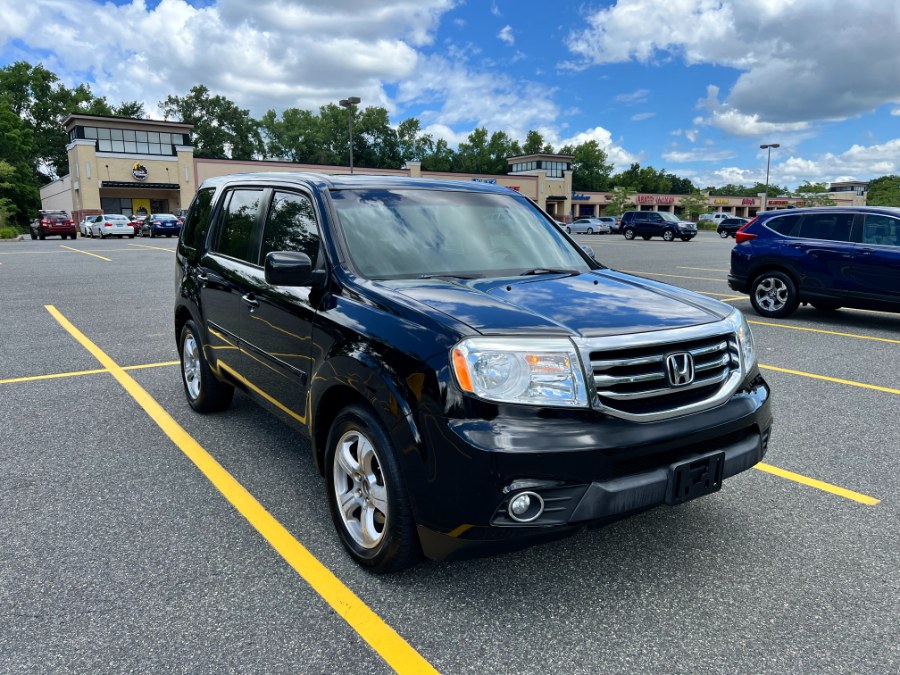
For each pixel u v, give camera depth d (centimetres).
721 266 1909
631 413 251
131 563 299
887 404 548
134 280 1427
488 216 393
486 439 235
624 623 256
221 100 9931
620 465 249
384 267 328
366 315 288
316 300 324
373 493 285
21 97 8175
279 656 237
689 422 261
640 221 3962
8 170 5572
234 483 388
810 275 944
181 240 536
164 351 743
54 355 720
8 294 1198
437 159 10912
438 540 252
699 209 8644
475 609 265
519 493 234
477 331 250
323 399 308
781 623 256
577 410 244
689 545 317
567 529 241
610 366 251
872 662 234
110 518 343
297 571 294
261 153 10381
